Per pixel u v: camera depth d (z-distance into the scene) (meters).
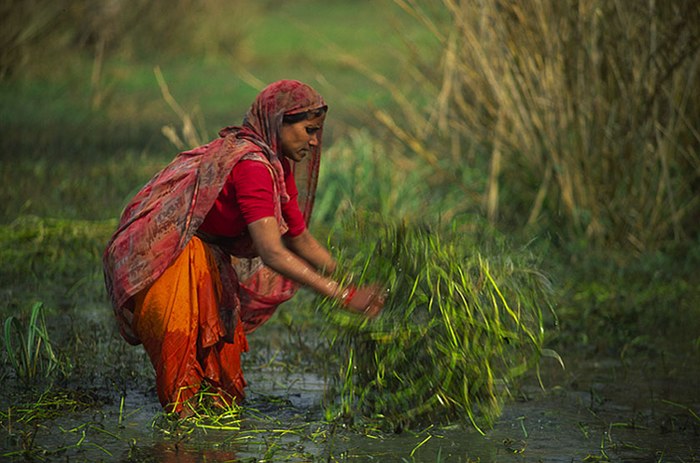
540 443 7.05
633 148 12.82
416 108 16.58
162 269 7.09
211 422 7.20
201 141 16.22
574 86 12.84
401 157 15.20
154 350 7.23
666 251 12.73
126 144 18.50
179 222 7.06
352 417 7.24
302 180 7.96
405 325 7.04
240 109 22.52
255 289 7.90
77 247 12.33
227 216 7.19
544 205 13.48
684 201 13.27
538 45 12.86
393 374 7.09
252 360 8.97
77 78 24.55
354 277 7.17
